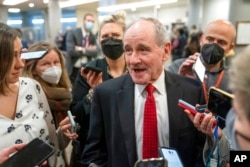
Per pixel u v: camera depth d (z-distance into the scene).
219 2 8.20
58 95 1.49
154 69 1.02
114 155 1.06
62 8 15.45
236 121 0.46
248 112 0.41
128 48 1.02
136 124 1.07
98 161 1.14
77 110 1.49
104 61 1.65
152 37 0.98
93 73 1.41
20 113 1.16
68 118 1.30
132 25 1.02
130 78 1.15
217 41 1.54
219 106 0.78
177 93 1.09
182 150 1.04
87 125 1.48
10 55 1.04
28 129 1.15
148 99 1.06
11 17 18.27
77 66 3.70
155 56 1.00
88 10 16.23
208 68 1.47
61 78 1.58
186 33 7.87
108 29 1.58
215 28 1.54
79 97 1.55
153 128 1.04
